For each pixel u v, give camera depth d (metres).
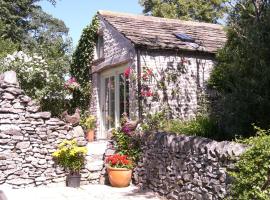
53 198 9.36
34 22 30.48
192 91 13.66
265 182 5.85
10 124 10.55
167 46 13.12
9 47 19.50
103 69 15.82
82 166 11.05
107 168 10.82
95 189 10.35
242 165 6.21
